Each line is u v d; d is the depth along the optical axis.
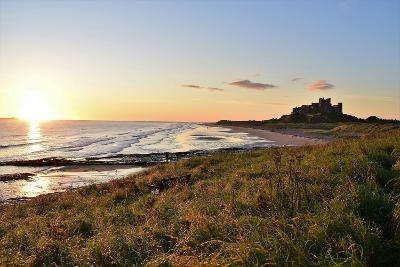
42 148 86.56
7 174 47.50
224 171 22.62
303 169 12.92
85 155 69.56
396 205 7.38
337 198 7.97
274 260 5.79
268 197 9.34
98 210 14.67
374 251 6.04
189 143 98.25
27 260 8.24
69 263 7.82
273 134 146.62
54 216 15.89
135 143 100.50
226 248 6.44
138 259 7.35
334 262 5.52
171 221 9.54
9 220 16.47
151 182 21.92
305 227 6.95
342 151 16.67
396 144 15.13
